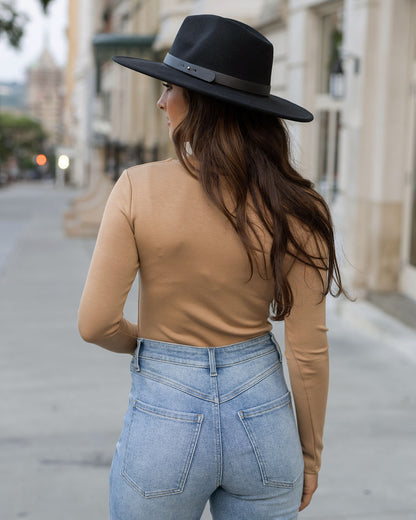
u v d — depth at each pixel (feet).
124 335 4.71
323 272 4.61
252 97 4.46
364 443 12.50
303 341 4.71
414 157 22.33
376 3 22.35
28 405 14.39
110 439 12.61
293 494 4.78
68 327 21.67
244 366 4.60
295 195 4.50
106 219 4.45
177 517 4.60
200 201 4.42
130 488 4.53
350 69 23.66
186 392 4.49
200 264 4.42
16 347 19.12
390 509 10.09
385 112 22.38
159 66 4.59
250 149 4.49
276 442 4.60
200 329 4.54
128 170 4.54
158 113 60.03
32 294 27.43
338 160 26.71
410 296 22.61
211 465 4.49
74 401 14.67
